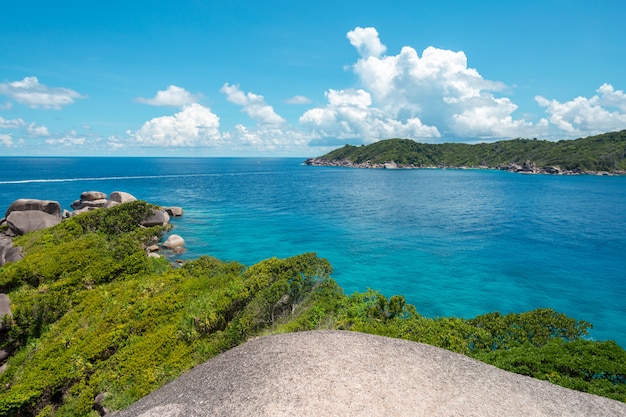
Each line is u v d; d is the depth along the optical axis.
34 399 20.08
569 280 43.84
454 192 132.12
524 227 72.44
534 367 16.48
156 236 54.19
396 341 16.39
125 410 14.07
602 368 15.96
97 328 24.95
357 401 11.49
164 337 22.97
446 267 48.12
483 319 23.78
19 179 166.25
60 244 40.50
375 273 45.91
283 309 27.80
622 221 79.00
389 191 135.00
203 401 12.41
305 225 73.38
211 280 31.16
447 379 13.34
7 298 28.38
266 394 11.95
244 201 106.88
